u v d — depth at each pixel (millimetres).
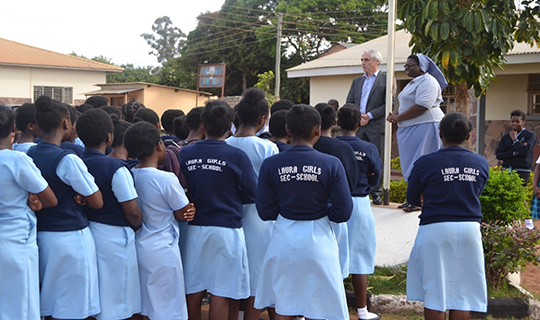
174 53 62688
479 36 7211
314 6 35781
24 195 3256
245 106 4078
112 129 3645
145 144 3625
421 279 3885
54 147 3436
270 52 35375
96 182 3469
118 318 3486
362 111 7281
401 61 13602
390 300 4852
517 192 5441
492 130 13195
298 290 3416
